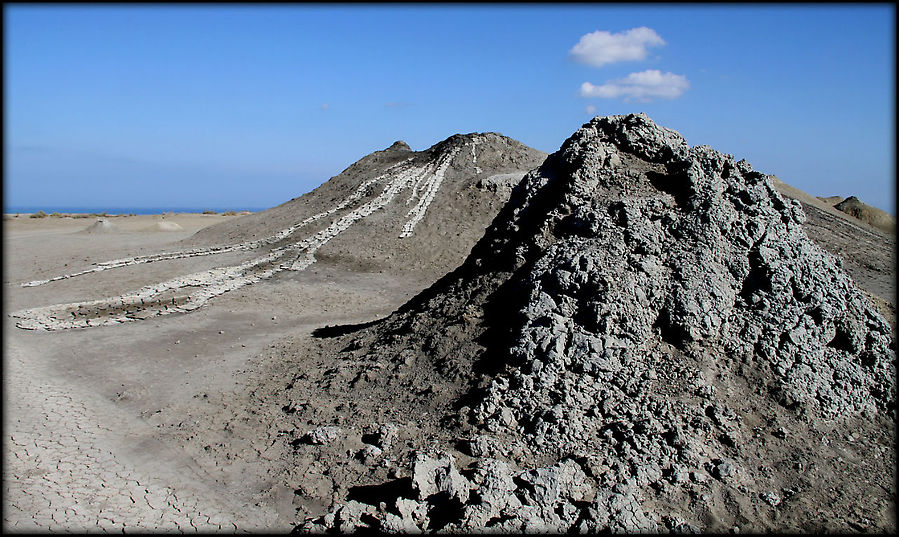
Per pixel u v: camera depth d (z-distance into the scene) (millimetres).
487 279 14633
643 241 12680
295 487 9977
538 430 10312
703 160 14641
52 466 10898
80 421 12875
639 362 11242
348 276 29812
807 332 11906
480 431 10562
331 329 19828
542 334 11609
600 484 9219
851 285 13164
